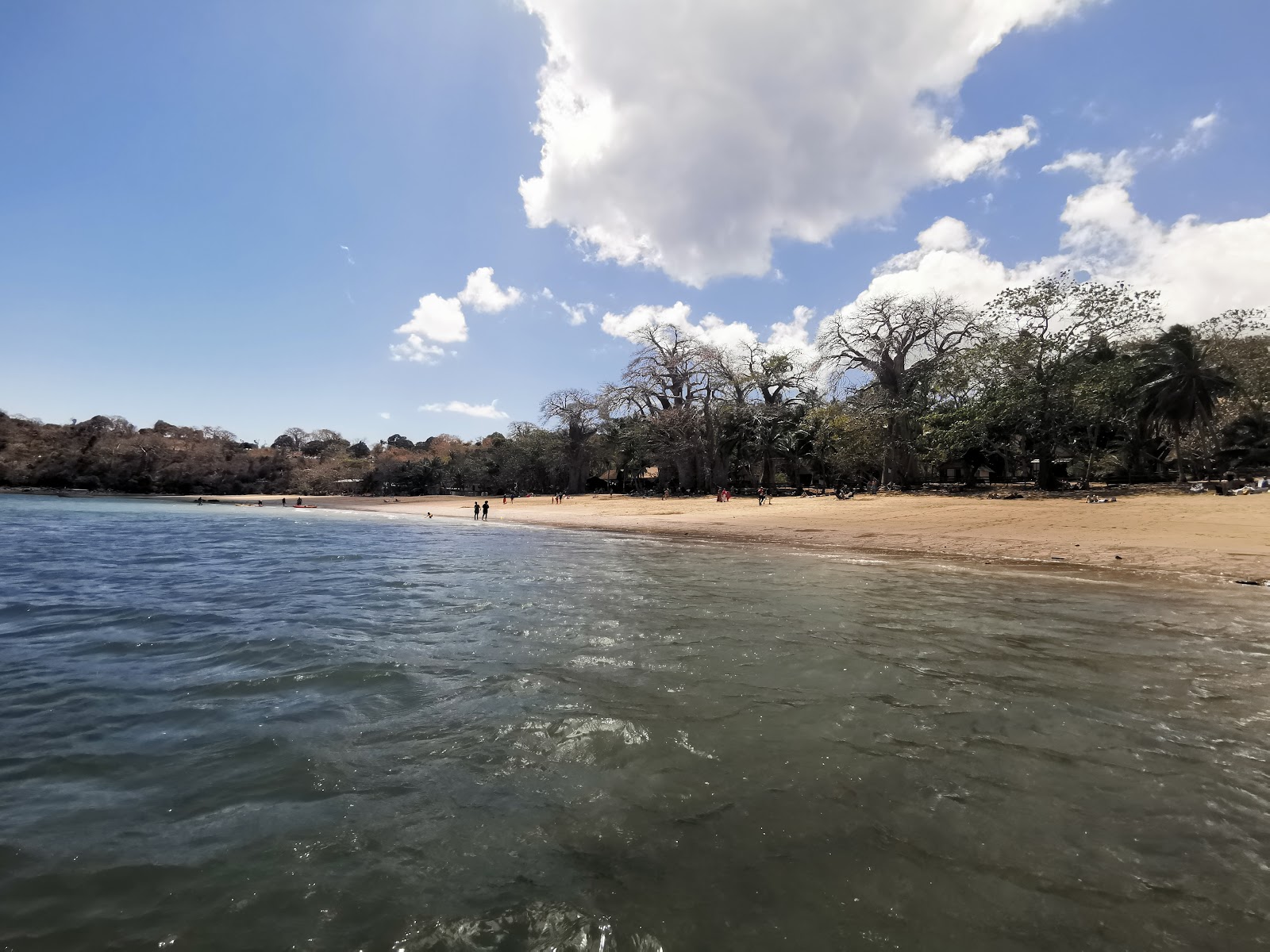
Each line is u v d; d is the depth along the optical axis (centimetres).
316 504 8456
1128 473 4691
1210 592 1255
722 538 2666
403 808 406
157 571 1681
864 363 5150
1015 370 3906
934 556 1912
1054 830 376
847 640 860
